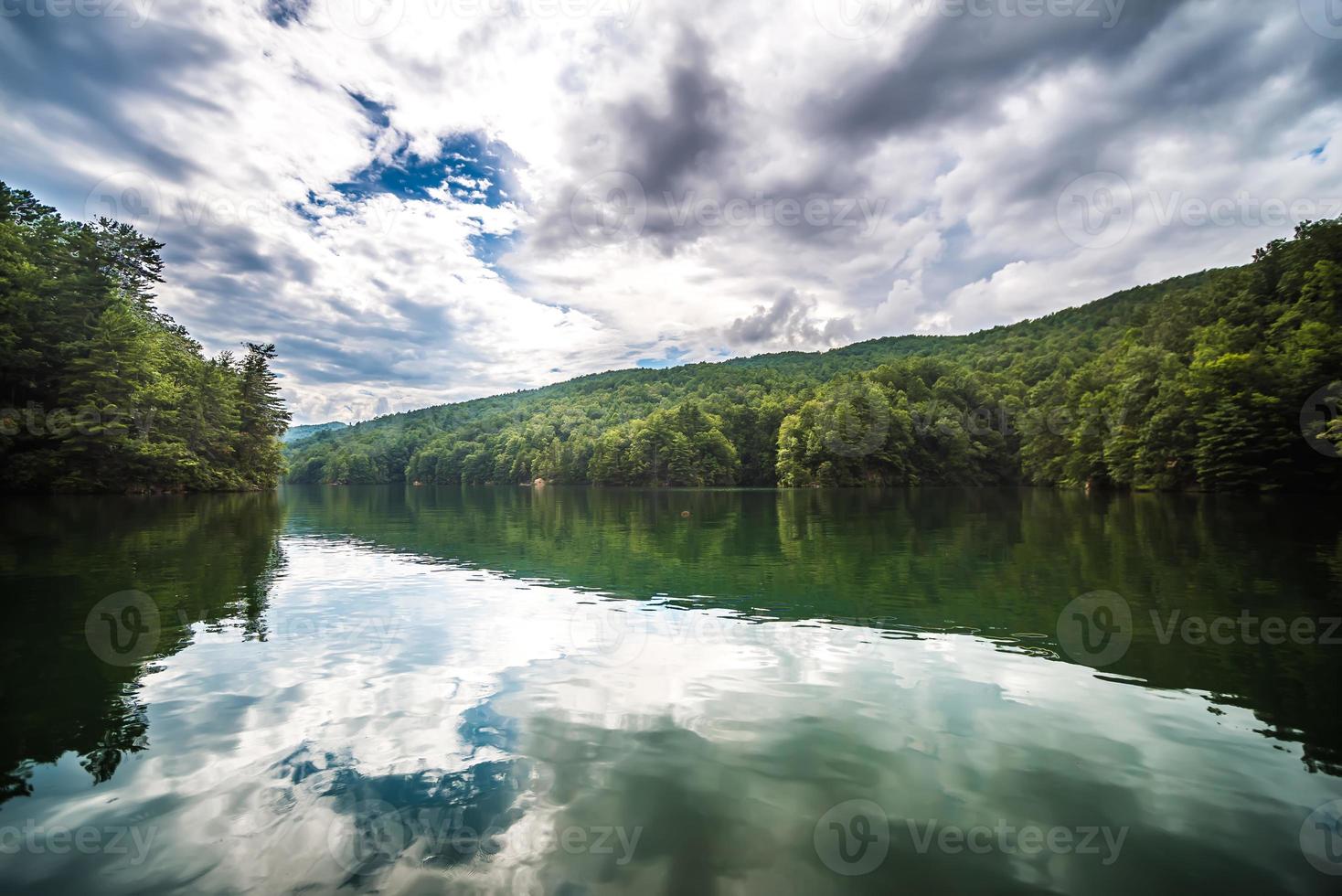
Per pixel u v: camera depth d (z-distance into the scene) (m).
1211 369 46.06
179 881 3.93
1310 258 49.22
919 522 30.17
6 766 5.42
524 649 8.95
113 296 44.94
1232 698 7.05
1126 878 4.01
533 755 5.67
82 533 22.34
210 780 5.19
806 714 6.63
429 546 21.58
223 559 17.41
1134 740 5.99
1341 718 6.47
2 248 39.41
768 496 65.94
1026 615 10.79
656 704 6.91
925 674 7.88
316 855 4.20
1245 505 35.50
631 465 117.88
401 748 5.81
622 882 3.92
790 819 4.66
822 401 98.81
